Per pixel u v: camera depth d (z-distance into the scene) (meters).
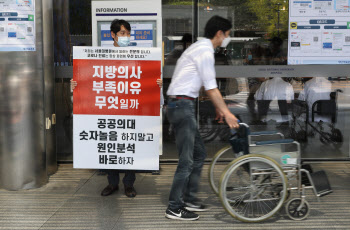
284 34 5.75
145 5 5.24
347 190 4.77
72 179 5.29
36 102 4.82
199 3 5.74
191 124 3.86
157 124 4.29
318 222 3.88
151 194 4.71
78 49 4.26
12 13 4.66
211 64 3.72
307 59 5.79
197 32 5.78
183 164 3.91
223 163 5.69
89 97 4.30
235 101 5.92
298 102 5.93
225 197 3.80
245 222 3.87
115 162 4.35
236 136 4.04
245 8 5.72
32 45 4.73
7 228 3.77
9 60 4.69
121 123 4.30
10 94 4.72
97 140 4.34
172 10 5.75
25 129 4.78
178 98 3.82
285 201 4.05
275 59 5.81
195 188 4.21
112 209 4.25
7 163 4.81
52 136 5.50
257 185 3.88
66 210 4.22
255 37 5.77
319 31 5.70
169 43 5.80
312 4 5.66
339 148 6.05
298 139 6.01
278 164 3.81
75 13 5.75
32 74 4.75
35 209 4.25
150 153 4.32
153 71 4.26
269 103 5.92
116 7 5.28
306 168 4.11
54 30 5.78
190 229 3.75
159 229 3.74
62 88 5.91
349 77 5.79
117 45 4.42
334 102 5.92
